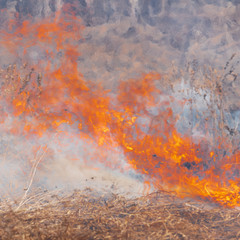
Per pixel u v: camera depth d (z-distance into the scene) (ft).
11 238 20.15
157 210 25.23
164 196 27.71
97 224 22.94
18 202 25.58
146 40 57.93
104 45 56.90
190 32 57.88
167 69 47.06
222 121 34.78
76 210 24.90
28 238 20.29
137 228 22.52
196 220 23.97
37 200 26.37
